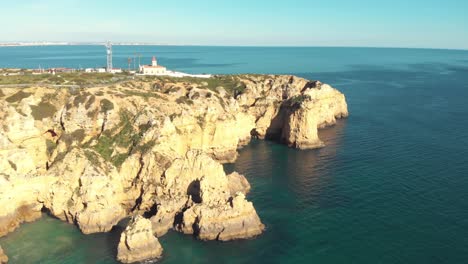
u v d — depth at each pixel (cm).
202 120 9719
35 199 7038
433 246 5916
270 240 6253
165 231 6525
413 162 9519
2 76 10400
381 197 7612
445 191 7775
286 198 7738
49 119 8275
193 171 7394
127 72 14500
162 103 9281
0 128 7169
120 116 8519
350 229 6500
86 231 6494
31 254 5919
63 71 13888
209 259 5794
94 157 7475
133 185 7581
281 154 10656
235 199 6419
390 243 6041
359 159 9900
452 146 10819
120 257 5766
